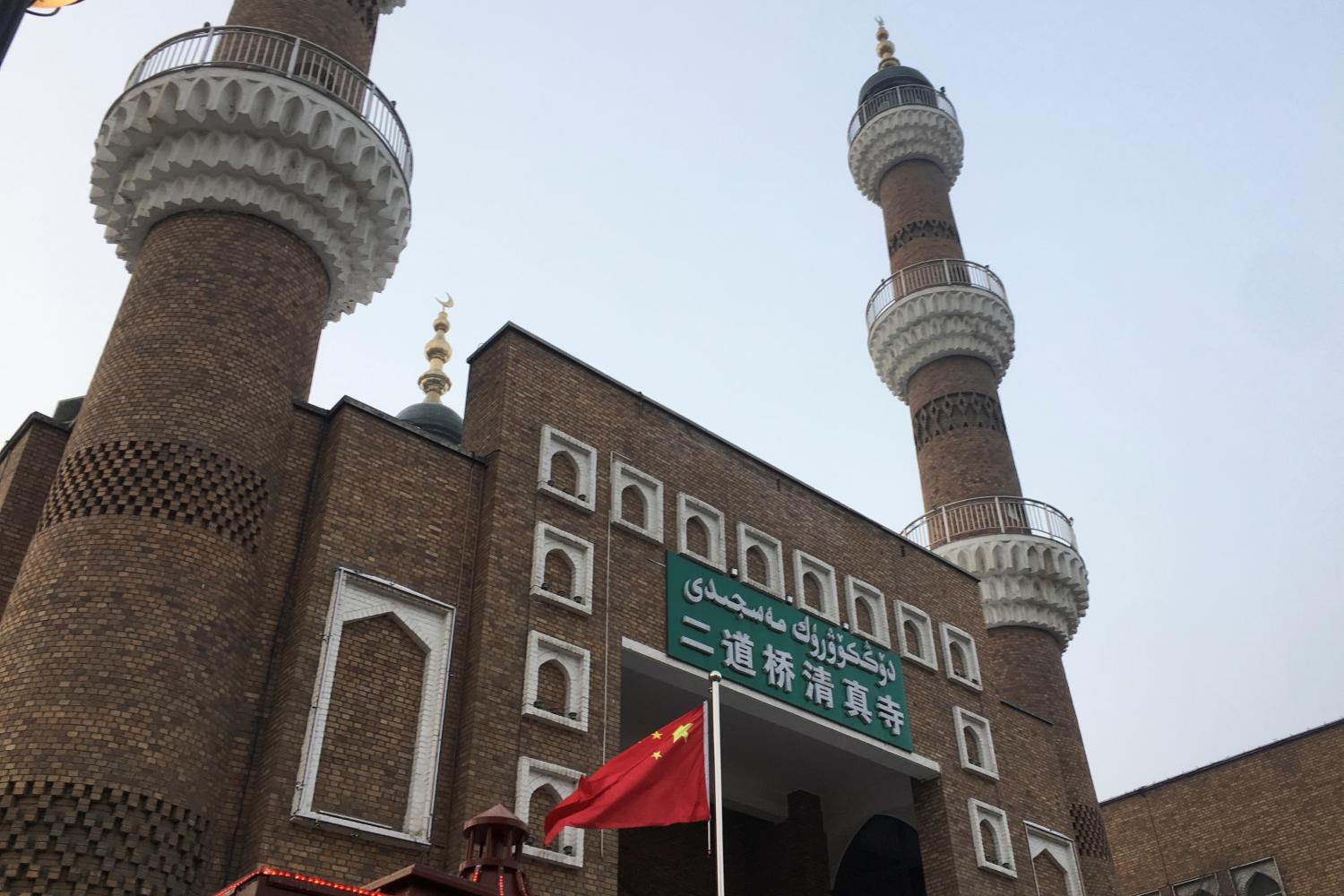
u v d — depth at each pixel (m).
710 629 24.72
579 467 24.30
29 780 15.77
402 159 26.11
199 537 18.78
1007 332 45.50
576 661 21.86
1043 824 30.91
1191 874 45.12
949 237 48.81
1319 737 42.97
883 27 58.53
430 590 20.84
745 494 27.84
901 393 46.94
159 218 23.14
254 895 10.45
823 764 30.11
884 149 51.75
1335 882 40.56
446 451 22.61
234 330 21.34
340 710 18.72
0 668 17.17
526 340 24.80
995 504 40.62
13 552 21.38
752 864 32.22
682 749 17.31
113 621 17.38
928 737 28.86
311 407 22.00
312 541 20.17
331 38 27.62
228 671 18.28
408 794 18.86
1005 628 39.06
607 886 20.02
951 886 27.27
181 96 22.83
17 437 23.28
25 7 7.74
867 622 29.36
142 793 16.25
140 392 19.95
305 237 23.75
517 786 19.61
